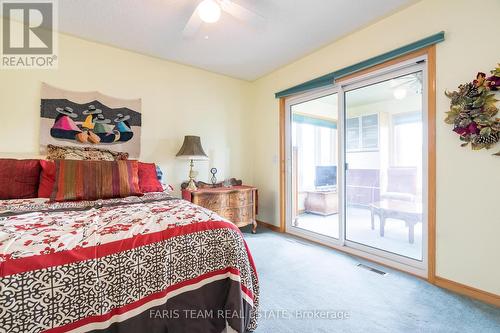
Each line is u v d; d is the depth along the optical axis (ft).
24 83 7.09
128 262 3.14
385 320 4.69
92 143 8.02
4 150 6.81
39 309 2.54
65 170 6.06
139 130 8.95
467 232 5.58
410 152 7.49
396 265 7.04
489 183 5.24
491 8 5.18
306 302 5.32
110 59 8.44
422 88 6.47
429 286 6.01
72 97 7.73
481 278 5.38
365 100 8.34
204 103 10.75
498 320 4.65
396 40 6.79
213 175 10.92
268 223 11.68
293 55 9.42
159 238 3.53
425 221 6.42
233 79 11.75
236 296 3.81
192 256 3.72
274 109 11.21
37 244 2.89
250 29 7.52
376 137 8.30
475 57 5.39
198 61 9.84
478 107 5.27
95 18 6.86
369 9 6.62
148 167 7.96
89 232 3.35
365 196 8.77
